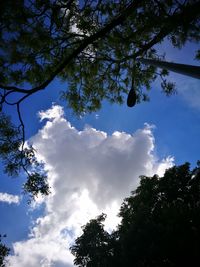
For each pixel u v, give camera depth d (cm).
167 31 984
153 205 2416
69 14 1078
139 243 1984
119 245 2189
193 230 1828
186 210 1962
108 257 2119
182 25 952
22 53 1059
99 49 1224
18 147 1034
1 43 995
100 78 1308
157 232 1953
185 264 1877
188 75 595
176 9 988
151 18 988
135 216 2141
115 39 1117
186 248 1844
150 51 1242
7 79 1109
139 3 946
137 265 2002
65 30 1100
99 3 1089
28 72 1128
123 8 1106
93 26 1103
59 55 1155
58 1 1020
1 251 1773
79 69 1262
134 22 1160
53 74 980
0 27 945
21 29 995
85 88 1310
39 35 1025
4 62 1046
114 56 1243
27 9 955
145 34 1167
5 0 850
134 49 1234
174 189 2409
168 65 703
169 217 1967
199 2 871
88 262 2362
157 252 1900
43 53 1116
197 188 2375
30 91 976
